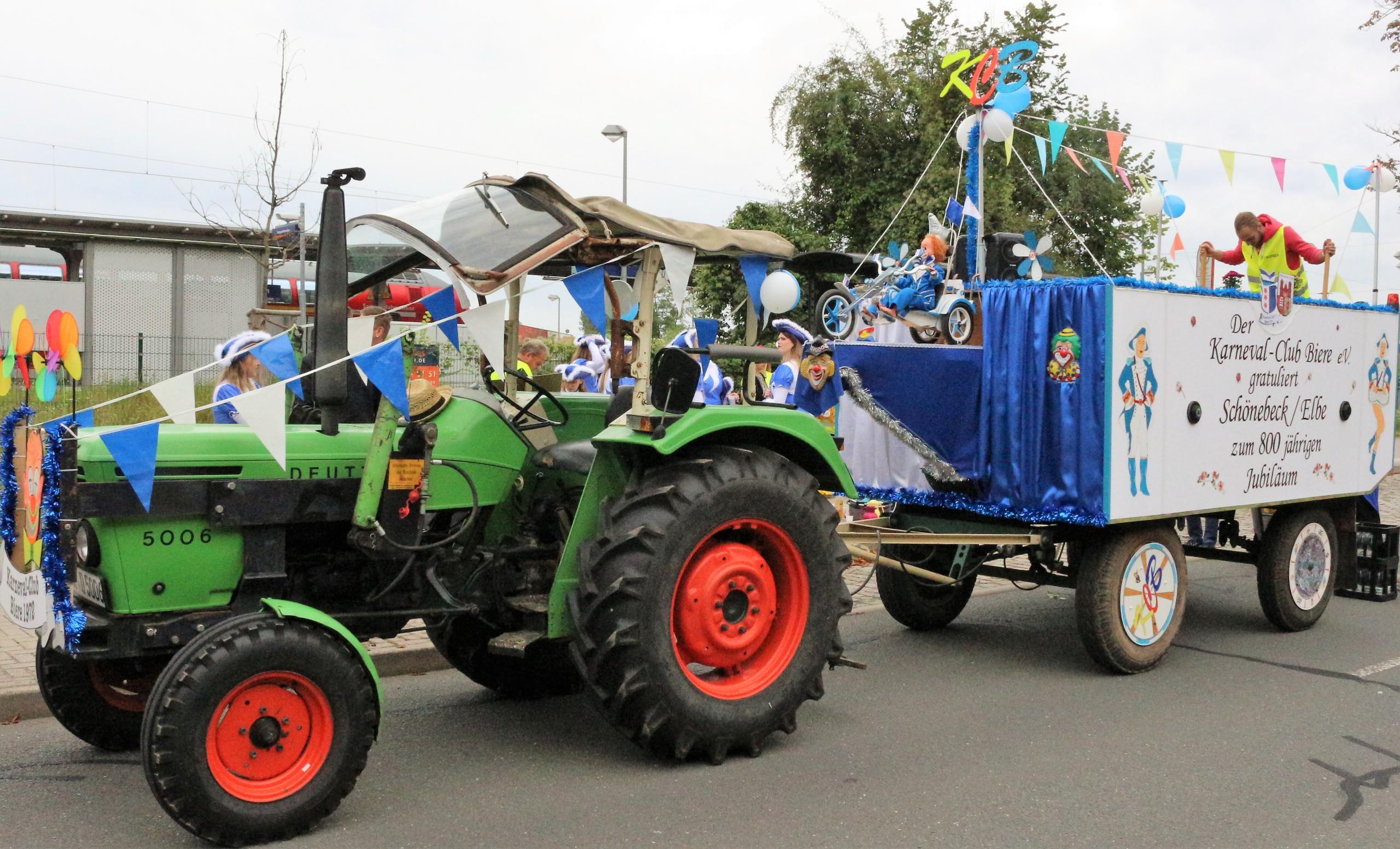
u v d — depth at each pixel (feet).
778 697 14.25
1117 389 16.89
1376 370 22.53
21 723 15.42
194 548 12.23
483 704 16.63
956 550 19.84
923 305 18.83
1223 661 19.36
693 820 12.11
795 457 15.88
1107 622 17.81
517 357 15.81
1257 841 11.70
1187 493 18.28
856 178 50.78
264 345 12.44
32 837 11.51
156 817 12.07
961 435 18.49
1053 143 21.50
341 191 12.48
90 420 12.70
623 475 14.19
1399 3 47.62
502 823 12.00
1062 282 17.21
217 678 10.84
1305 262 21.54
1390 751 14.64
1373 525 24.73
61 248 68.64
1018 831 11.87
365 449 13.17
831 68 50.26
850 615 22.94
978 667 18.93
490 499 14.14
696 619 13.71
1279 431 20.12
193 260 69.87
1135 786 13.25
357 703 11.66
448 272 12.51
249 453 12.46
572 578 13.71
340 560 13.56
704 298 27.55
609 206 13.92
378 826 11.88
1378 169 23.24
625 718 13.38
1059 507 17.40
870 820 12.16
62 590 10.99
